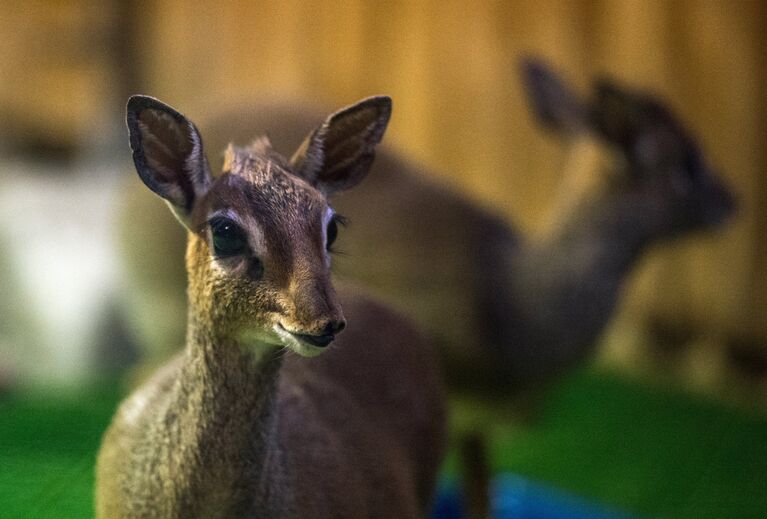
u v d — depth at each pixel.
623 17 9.14
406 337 4.98
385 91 10.29
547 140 9.45
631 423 8.29
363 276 6.18
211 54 11.65
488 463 6.23
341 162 4.06
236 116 6.37
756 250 8.77
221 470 3.69
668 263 9.26
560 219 6.43
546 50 9.46
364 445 4.33
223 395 3.66
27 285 9.41
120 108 12.01
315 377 4.50
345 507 4.06
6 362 8.77
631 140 6.32
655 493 7.16
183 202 3.78
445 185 6.61
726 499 7.12
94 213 10.00
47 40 12.73
